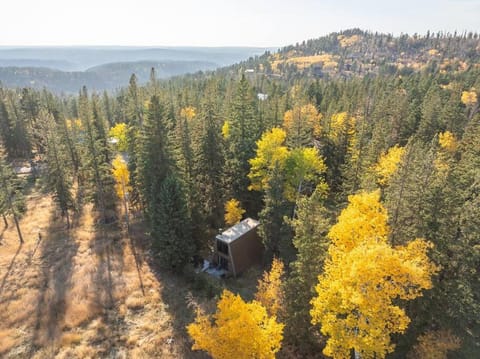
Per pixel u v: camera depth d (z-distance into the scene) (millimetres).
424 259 14984
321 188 34469
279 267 20328
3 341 20469
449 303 16828
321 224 18359
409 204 18906
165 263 28156
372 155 34344
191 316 22828
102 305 23891
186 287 26672
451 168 26453
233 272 30062
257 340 14188
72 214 44062
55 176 39406
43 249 33688
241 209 33938
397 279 12883
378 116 53156
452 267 17234
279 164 32281
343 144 41656
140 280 27406
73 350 19781
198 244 32125
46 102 85000
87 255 32031
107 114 92250
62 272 28703
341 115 52281
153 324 22078
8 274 28641
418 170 20656
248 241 31047
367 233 16062
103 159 40344
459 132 45250
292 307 18359
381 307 12672
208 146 35406
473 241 17203
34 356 19391
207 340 14781
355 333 13727
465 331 20188
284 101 62906
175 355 19453
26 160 71188
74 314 22812
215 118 38562
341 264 14266
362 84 90750
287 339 18688
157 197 29484
